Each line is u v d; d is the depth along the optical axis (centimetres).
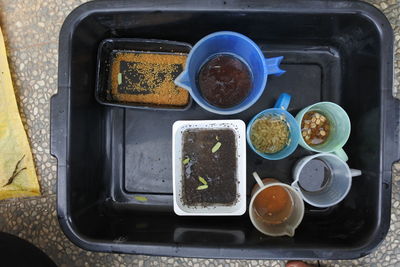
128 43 107
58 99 93
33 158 116
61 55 92
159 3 93
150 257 116
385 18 90
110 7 93
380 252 113
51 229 116
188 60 91
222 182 102
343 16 93
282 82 109
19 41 117
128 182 111
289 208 100
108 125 111
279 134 101
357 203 100
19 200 117
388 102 91
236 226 104
